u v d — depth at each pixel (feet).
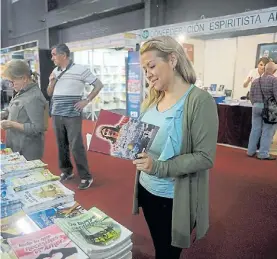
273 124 14.17
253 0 17.69
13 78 6.18
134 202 4.42
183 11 21.94
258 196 10.04
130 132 3.49
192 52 21.45
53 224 3.29
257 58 20.07
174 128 3.51
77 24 31.32
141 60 3.58
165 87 3.64
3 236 3.11
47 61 29.30
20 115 6.36
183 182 3.58
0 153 5.83
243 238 7.39
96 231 3.07
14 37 34.04
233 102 17.60
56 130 10.46
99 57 26.53
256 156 15.14
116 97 28.09
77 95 9.89
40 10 33.04
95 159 14.47
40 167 5.00
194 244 7.09
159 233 4.09
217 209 9.04
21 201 3.71
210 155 3.42
